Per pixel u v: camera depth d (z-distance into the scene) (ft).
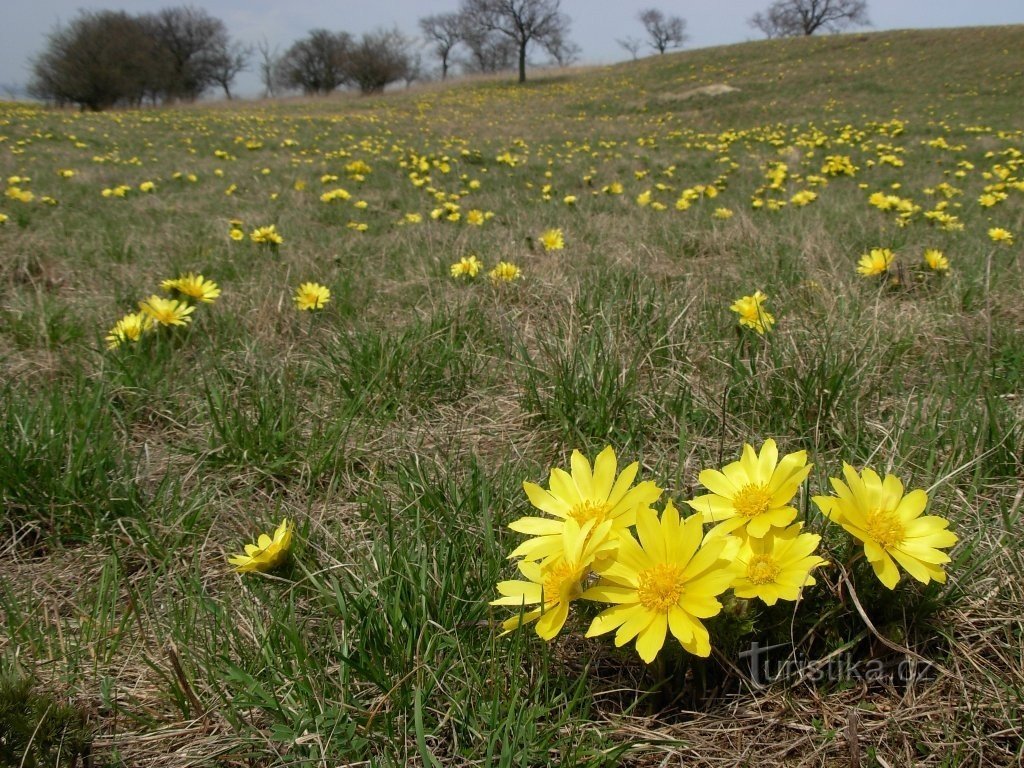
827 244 4.85
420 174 11.10
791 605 2.00
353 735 1.83
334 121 24.22
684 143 17.29
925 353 3.37
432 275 4.75
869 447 2.74
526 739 1.75
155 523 2.58
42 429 2.79
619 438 2.90
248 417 3.13
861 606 1.99
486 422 3.19
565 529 1.72
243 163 12.72
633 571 1.66
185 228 6.18
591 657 2.07
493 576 2.21
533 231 5.98
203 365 3.47
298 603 2.28
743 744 1.87
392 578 2.20
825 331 3.47
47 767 1.78
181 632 2.21
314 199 8.54
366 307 4.23
